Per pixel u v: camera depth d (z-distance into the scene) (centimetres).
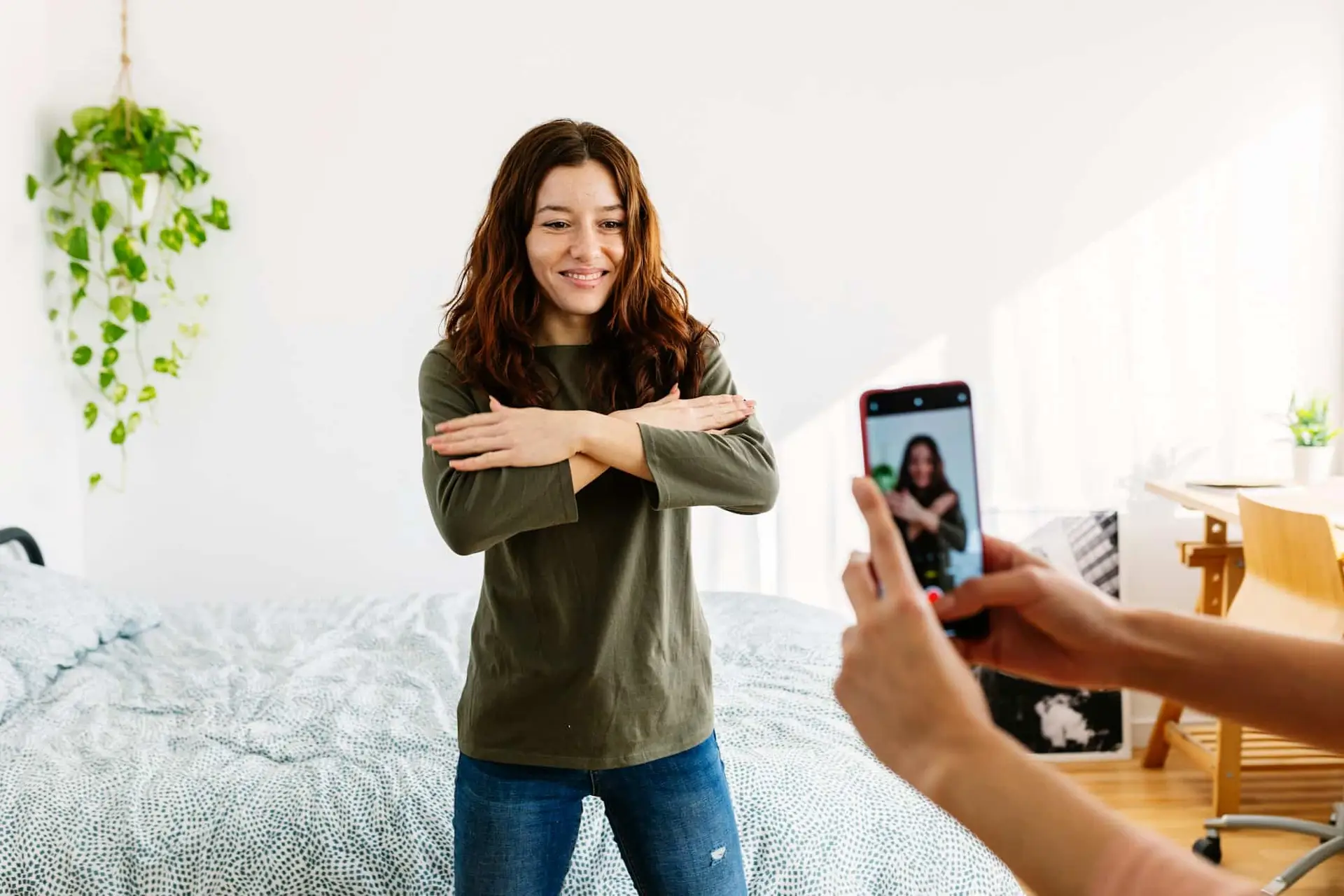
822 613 294
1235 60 350
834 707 221
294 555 346
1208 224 353
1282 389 357
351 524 347
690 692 144
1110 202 351
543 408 146
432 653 258
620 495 139
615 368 151
